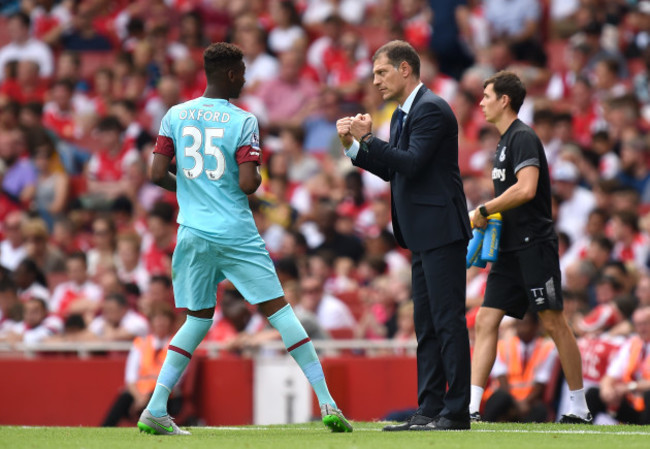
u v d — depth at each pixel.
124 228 47.84
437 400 20.44
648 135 45.78
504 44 53.25
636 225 39.25
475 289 35.69
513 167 23.00
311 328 34.12
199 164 19.81
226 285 37.53
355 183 46.38
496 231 23.16
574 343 23.25
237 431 21.09
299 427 22.45
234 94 20.52
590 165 43.97
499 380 30.64
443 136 20.02
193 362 33.34
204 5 64.62
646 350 29.69
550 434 19.47
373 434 19.53
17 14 62.81
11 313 39.00
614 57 51.84
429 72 52.56
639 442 18.12
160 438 19.16
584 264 35.69
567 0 58.53
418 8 59.84
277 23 60.66
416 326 20.58
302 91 55.81
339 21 58.69
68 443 18.36
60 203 50.19
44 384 34.78
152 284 36.81
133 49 61.62
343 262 40.62
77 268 41.84
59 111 57.56
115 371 34.25
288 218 45.12
